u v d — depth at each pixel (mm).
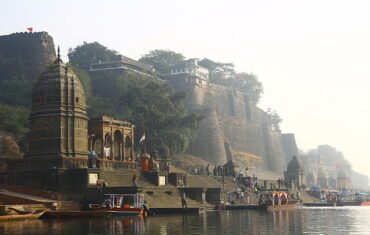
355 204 102062
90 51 155625
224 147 155000
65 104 63875
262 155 185625
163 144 108812
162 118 112688
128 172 65062
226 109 178750
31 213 45844
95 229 36250
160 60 187750
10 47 127125
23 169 62938
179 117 119125
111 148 74375
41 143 63312
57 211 47219
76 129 64125
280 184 107500
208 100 170000
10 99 108375
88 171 58250
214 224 41594
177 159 130250
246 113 188625
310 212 64938
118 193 54812
